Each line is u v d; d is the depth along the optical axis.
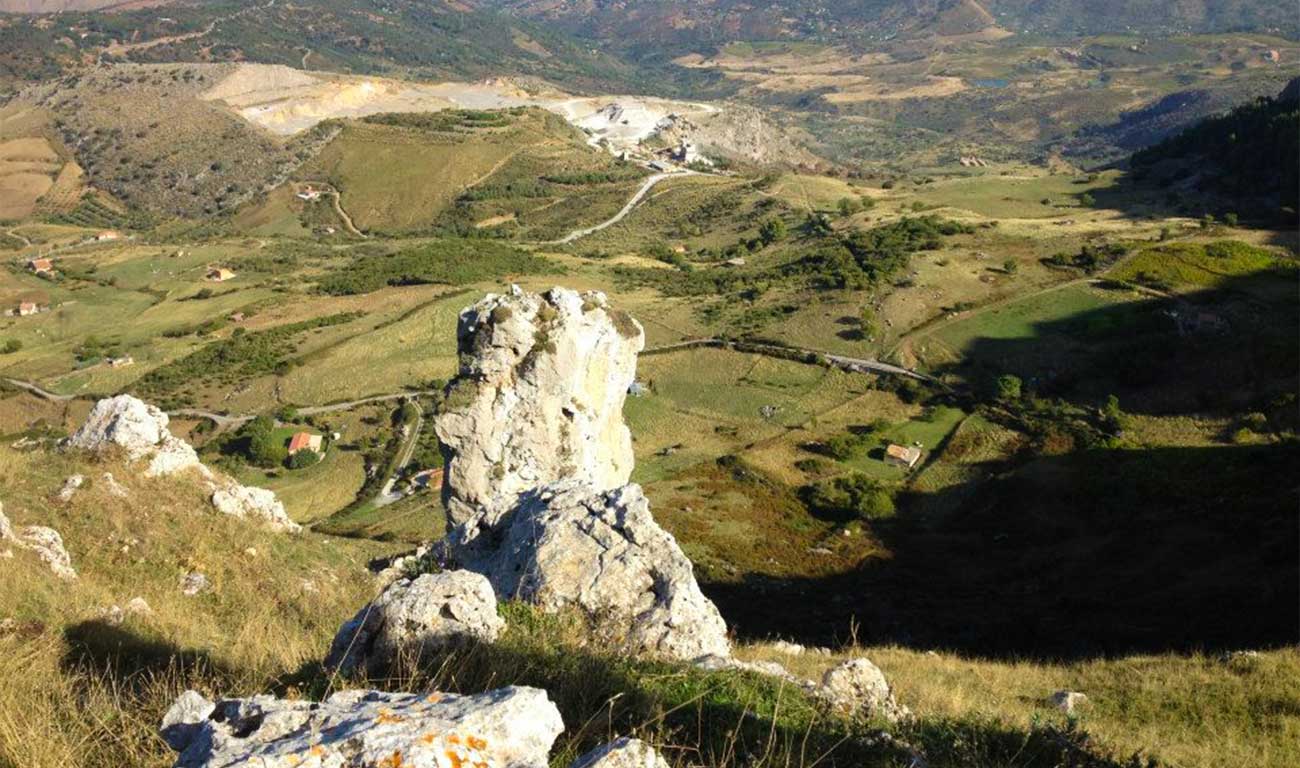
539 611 12.40
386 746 5.21
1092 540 61.38
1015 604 51.38
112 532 22.48
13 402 113.75
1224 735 15.16
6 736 7.74
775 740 8.65
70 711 8.62
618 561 13.52
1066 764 10.38
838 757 8.86
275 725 5.75
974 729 11.01
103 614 15.46
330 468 90.00
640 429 91.31
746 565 63.16
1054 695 17.84
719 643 12.84
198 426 102.75
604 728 7.84
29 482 23.83
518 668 9.07
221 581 21.84
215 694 9.68
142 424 27.64
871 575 61.50
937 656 25.41
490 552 16.09
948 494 75.88
